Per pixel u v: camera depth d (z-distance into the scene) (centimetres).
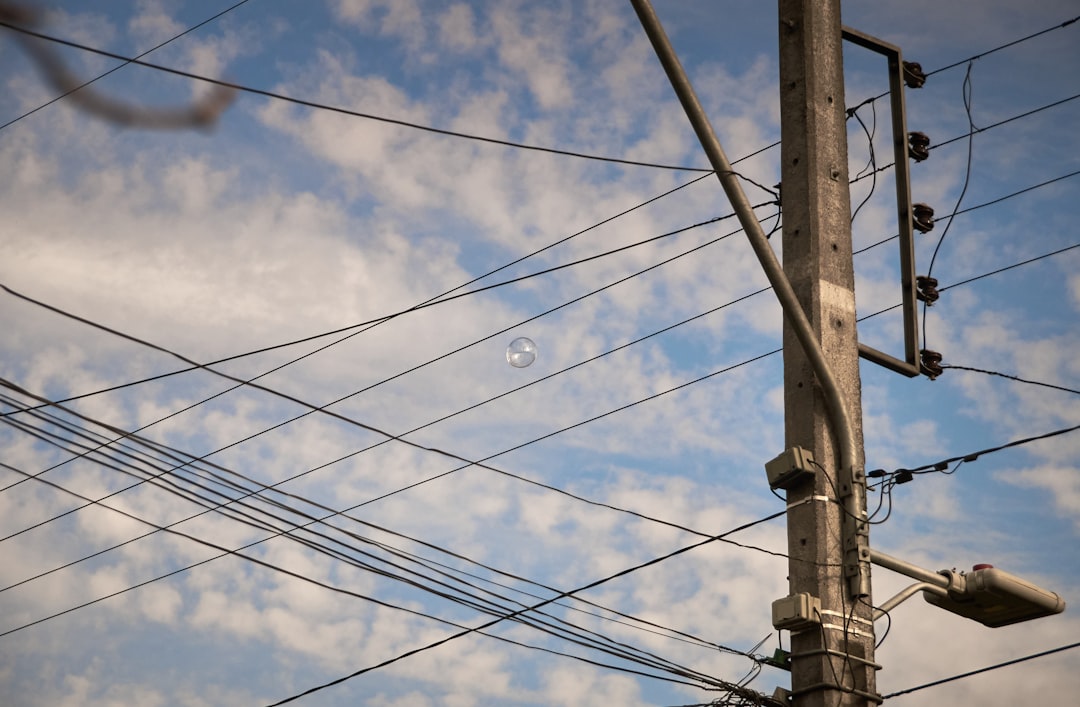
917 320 1071
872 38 1118
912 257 1088
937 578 919
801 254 973
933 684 1031
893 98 1131
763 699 937
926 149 1131
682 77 818
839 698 840
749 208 855
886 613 888
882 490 974
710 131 832
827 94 1034
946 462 977
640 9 805
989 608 927
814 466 899
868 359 1000
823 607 863
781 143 1023
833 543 883
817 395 921
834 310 954
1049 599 923
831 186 998
